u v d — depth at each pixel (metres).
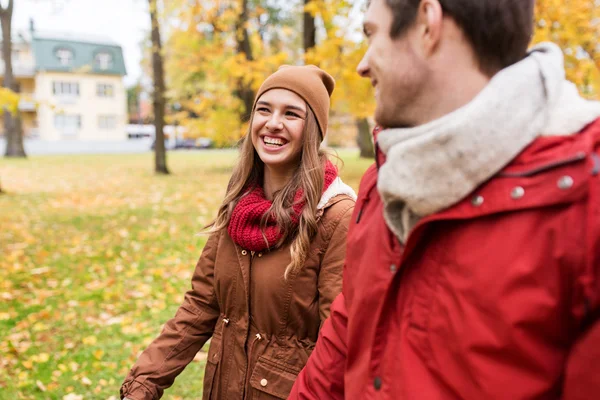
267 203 1.63
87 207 9.74
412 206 0.79
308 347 1.62
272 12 16.89
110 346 3.77
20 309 4.41
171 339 1.76
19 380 3.28
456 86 0.78
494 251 0.73
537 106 0.73
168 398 3.09
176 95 22.86
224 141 14.42
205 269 1.80
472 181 0.74
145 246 6.52
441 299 0.80
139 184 13.91
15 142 26.39
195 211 9.27
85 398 3.12
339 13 6.45
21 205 9.94
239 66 8.16
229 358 1.68
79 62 46.06
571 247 0.67
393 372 0.88
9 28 19.80
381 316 0.92
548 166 0.69
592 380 0.64
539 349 0.71
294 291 1.60
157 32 17.06
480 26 0.75
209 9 11.28
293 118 1.65
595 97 6.46
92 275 5.33
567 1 5.46
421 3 0.78
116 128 48.03
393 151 0.79
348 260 1.12
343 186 1.68
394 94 0.83
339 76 6.75
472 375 0.76
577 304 0.68
